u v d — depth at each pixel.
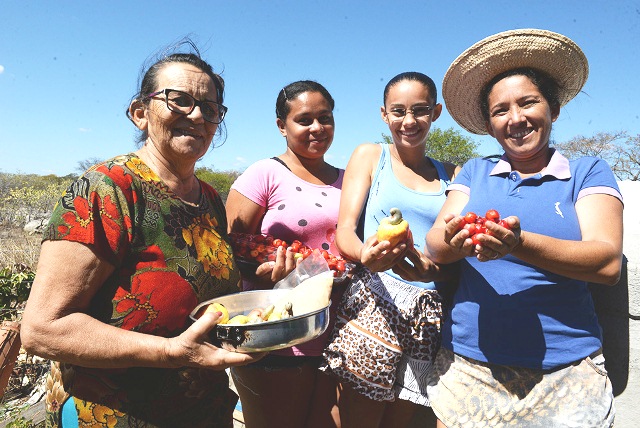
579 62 2.25
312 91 2.96
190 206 2.05
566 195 2.01
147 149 2.05
